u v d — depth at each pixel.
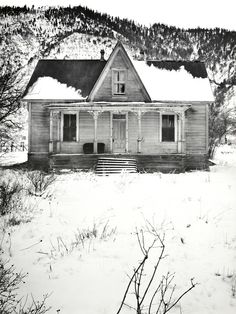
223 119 38.34
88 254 6.57
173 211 9.71
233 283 5.41
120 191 13.02
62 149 22.09
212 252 6.65
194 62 24.27
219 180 15.91
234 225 8.30
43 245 7.17
